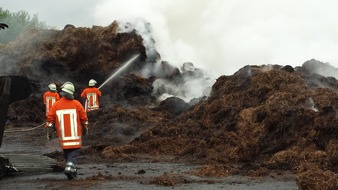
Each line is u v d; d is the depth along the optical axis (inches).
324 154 436.5
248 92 679.1
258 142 521.7
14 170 415.8
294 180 377.4
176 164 499.5
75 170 390.3
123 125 765.3
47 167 443.5
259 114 575.2
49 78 1229.1
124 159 534.6
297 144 482.6
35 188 347.6
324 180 307.9
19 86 412.2
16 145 689.0
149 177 401.1
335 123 474.6
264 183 364.8
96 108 856.9
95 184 363.3
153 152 590.6
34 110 1053.2
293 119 521.0
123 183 367.6
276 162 446.9
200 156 536.7
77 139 392.8
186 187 347.9
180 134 644.7
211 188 342.3
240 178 391.9
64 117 393.1
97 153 578.9
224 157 508.1
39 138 772.0
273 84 675.4
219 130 625.0
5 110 394.6
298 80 687.1
